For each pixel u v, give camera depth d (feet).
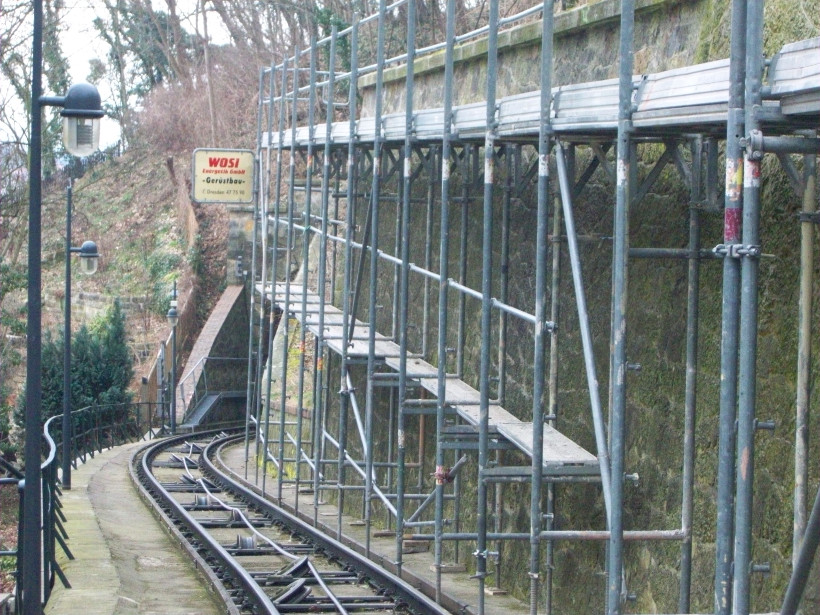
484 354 30.30
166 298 136.56
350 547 47.03
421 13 89.92
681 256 26.35
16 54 99.55
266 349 128.57
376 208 41.34
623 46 22.31
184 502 63.05
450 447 34.65
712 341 26.35
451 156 41.37
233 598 36.14
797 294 23.00
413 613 35.24
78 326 143.02
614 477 22.34
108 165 174.40
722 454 18.48
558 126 26.61
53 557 34.40
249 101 161.79
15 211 104.68
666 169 28.91
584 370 33.17
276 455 75.97
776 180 23.82
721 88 20.33
